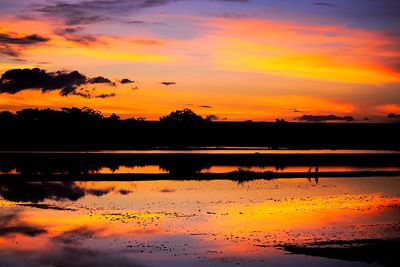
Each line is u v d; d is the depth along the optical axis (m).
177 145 113.94
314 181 46.75
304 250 21.94
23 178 45.59
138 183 43.94
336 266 19.88
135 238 23.91
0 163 58.22
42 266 19.72
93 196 36.28
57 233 24.78
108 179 46.00
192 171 53.34
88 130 127.75
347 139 140.88
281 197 36.53
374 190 40.78
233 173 50.44
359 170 57.59
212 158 69.00
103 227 26.08
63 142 111.62
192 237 24.12
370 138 140.88
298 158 72.44
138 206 32.22
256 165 62.00
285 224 27.00
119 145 107.31
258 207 32.19
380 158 75.31
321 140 137.75
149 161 63.50
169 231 25.34
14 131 119.75
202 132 135.25
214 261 20.47
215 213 29.98
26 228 25.77
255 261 20.50
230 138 135.12
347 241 23.39
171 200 34.72
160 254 21.41
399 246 22.59
